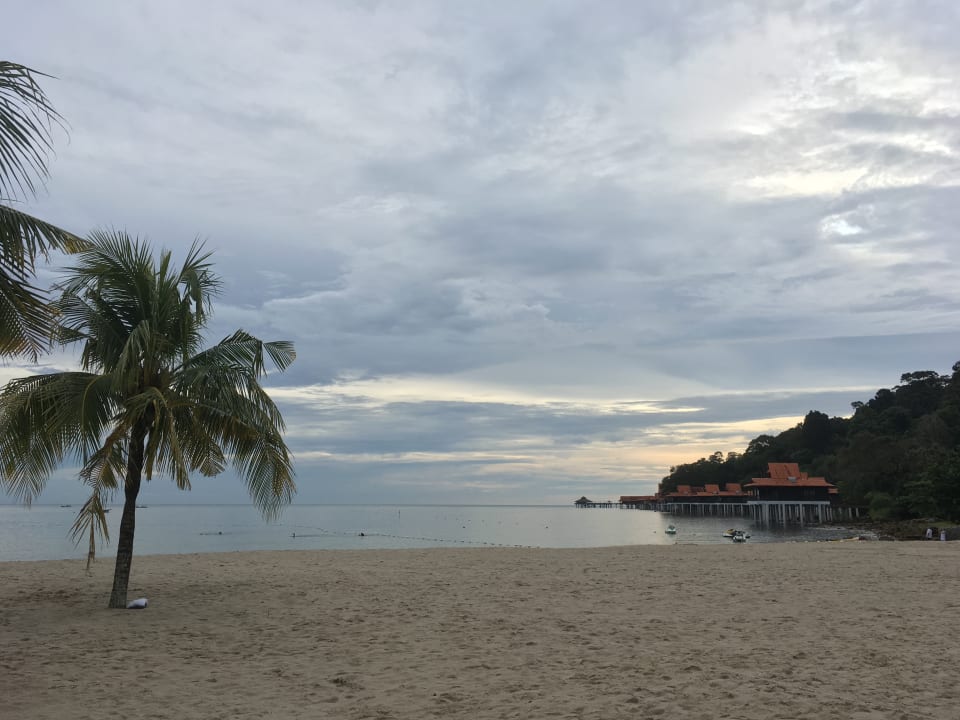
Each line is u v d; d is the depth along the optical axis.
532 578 15.95
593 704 6.39
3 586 14.71
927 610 11.15
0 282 7.09
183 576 16.44
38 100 6.68
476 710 6.32
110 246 11.55
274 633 9.99
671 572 16.81
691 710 6.13
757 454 158.50
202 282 12.41
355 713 6.30
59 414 10.47
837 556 20.75
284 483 12.62
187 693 7.04
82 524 10.48
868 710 6.02
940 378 121.12
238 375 11.88
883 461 86.81
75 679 7.57
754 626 9.98
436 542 54.25
